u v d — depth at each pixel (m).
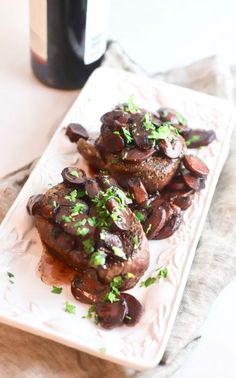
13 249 0.43
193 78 0.58
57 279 0.42
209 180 0.48
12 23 0.62
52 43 0.54
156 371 0.40
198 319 0.43
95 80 0.53
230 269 0.45
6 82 0.57
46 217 0.42
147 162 0.45
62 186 0.44
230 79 0.58
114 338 0.39
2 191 0.48
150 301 0.41
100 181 0.44
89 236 0.41
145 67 0.60
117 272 0.41
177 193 0.46
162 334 0.39
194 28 0.64
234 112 0.52
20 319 0.39
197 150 0.50
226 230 0.48
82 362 0.41
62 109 0.56
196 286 0.44
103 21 0.54
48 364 0.41
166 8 0.66
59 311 0.40
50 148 0.48
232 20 0.65
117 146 0.46
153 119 0.48
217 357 0.42
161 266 0.43
